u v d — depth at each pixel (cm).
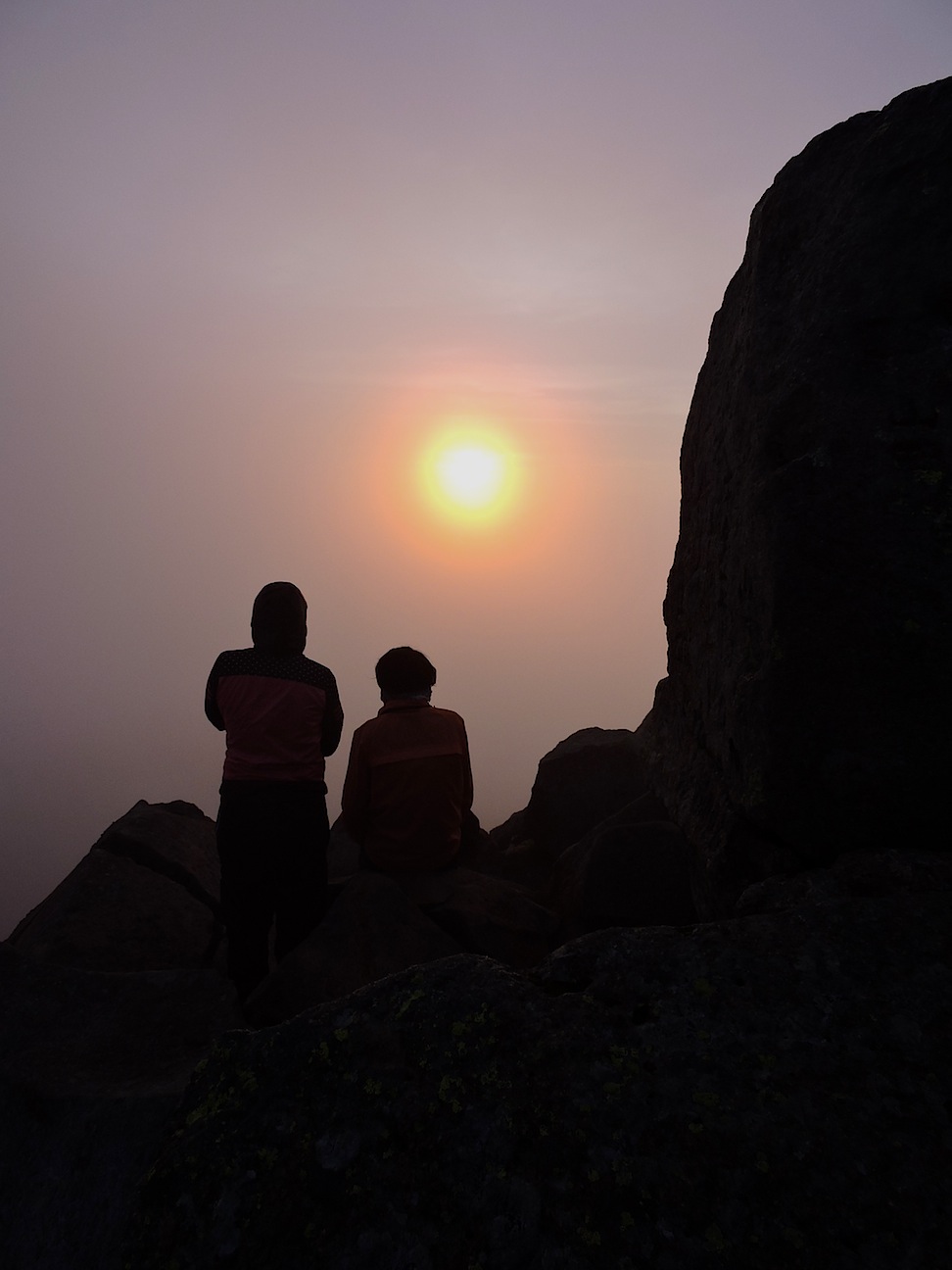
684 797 273
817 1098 126
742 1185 115
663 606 344
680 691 314
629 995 148
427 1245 114
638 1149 121
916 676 174
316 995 242
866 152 204
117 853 389
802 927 157
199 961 346
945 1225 109
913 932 152
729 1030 138
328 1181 123
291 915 303
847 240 201
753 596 209
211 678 311
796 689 184
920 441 181
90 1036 200
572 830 422
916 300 188
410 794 339
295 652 312
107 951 333
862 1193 113
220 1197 124
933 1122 122
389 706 360
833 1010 140
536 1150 122
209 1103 137
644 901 306
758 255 233
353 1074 137
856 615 179
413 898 315
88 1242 149
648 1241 110
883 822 176
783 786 185
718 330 292
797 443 198
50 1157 163
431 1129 127
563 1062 135
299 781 299
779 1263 107
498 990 149
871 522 181
